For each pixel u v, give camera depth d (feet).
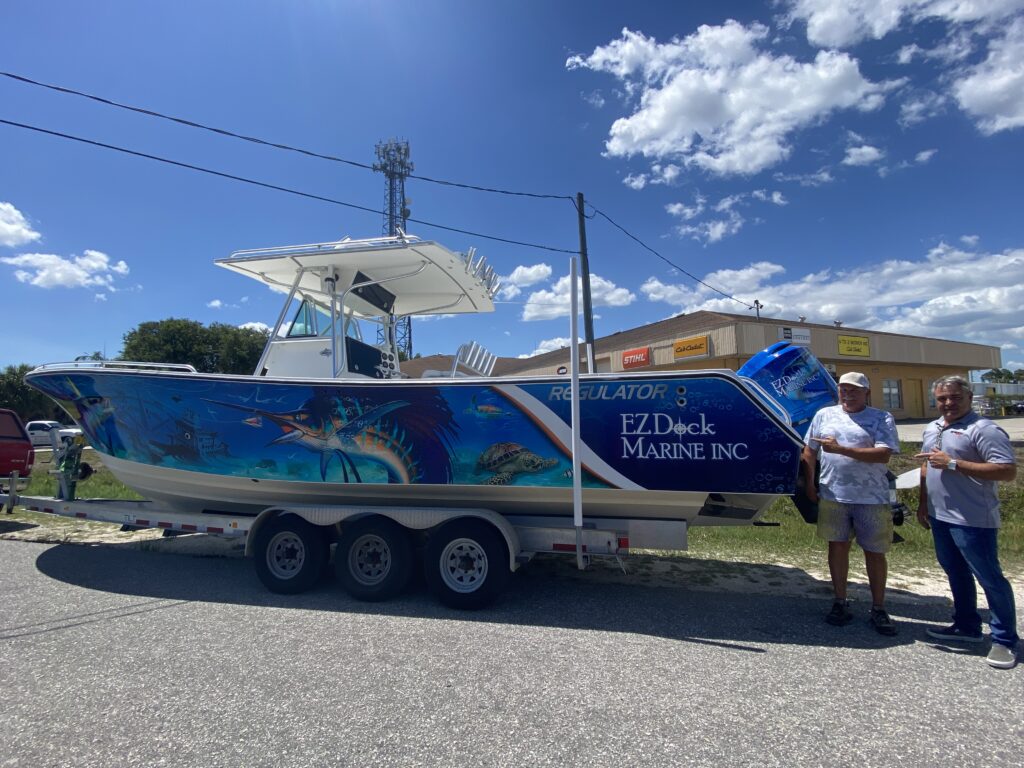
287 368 21.03
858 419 13.97
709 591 17.42
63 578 18.39
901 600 16.43
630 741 9.10
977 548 12.28
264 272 22.21
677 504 15.67
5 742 8.95
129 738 9.07
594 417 15.57
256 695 10.52
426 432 16.47
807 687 11.03
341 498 17.83
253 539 17.10
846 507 14.10
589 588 17.74
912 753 8.82
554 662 12.12
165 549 22.65
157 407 18.54
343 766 8.38
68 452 22.16
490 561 15.48
